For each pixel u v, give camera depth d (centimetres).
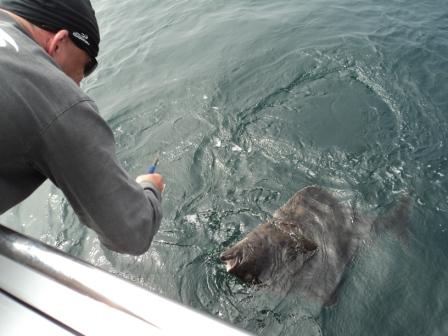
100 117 134
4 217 420
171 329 111
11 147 120
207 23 748
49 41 149
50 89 123
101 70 664
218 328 109
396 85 554
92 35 159
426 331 291
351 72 586
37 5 144
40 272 129
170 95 575
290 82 580
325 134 495
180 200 424
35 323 120
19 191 136
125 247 147
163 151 487
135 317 115
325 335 294
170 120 533
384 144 472
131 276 349
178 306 116
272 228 350
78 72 168
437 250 349
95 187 132
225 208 412
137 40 730
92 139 129
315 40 660
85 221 145
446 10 712
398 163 446
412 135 479
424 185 416
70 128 124
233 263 325
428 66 578
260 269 327
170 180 448
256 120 522
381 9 740
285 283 326
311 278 330
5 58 118
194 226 394
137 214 145
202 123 523
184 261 359
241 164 463
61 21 148
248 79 591
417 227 371
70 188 134
